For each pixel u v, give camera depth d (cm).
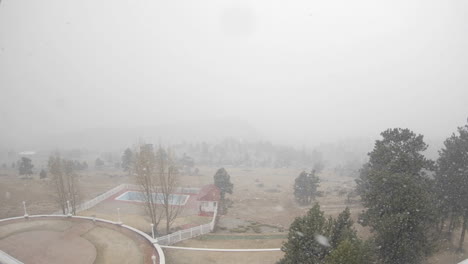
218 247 2853
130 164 6066
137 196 4628
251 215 4616
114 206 4272
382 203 2138
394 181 2141
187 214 4097
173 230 3356
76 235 2786
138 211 4044
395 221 1919
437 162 2830
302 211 4741
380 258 1995
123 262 2300
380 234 2012
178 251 2638
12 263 2241
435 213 2059
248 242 3038
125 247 2552
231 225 3991
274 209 4978
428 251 2048
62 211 3791
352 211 4338
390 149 2575
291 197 5706
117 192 5003
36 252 2438
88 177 6694
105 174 7162
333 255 1441
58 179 4025
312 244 1661
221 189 4925
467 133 2666
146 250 2506
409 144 2597
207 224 3503
